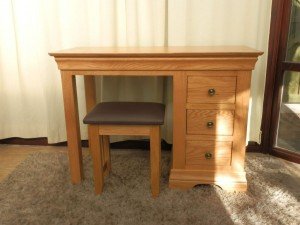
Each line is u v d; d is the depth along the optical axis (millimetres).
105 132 1560
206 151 1662
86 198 1617
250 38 1979
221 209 1513
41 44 2127
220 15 1978
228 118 1596
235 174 1674
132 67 1553
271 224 1395
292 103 2115
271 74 2025
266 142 2156
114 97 2205
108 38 2078
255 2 1907
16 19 2127
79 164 1750
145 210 1510
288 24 1913
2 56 2229
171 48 1797
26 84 2277
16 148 2350
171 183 1697
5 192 1683
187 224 1403
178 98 1587
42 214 1488
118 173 1888
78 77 2186
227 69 1513
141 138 2277
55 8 2053
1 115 2346
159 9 2008
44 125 2365
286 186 1720
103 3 2012
